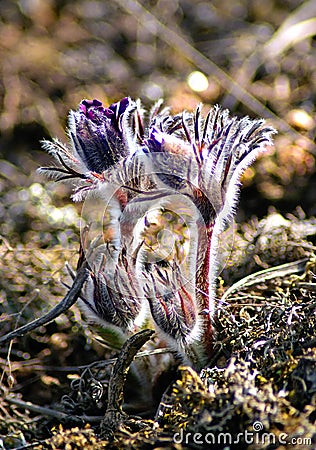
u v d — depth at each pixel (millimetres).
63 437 327
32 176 580
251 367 344
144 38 750
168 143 338
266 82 688
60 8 774
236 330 375
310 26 728
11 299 454
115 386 338
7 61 694
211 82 667
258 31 774
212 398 308
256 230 469
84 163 350
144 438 315
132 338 339
